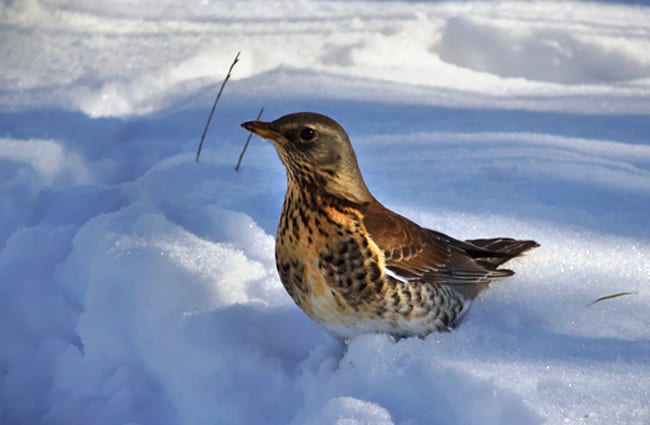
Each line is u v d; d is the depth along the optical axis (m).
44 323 10.70
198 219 11.54
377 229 8.83
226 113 14.70
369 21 18.47
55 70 16.12
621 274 10.02
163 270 10.12
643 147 13.50
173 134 14.04
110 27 18.22
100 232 10.88
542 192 11.99
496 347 8.77
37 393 10.00
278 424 8.69
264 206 12.01
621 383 8.01
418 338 8.88
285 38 17.55
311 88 15.58
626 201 11.73
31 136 13.77
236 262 10.42
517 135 13.83
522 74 17.92
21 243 11.22
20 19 18.31
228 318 9.66
